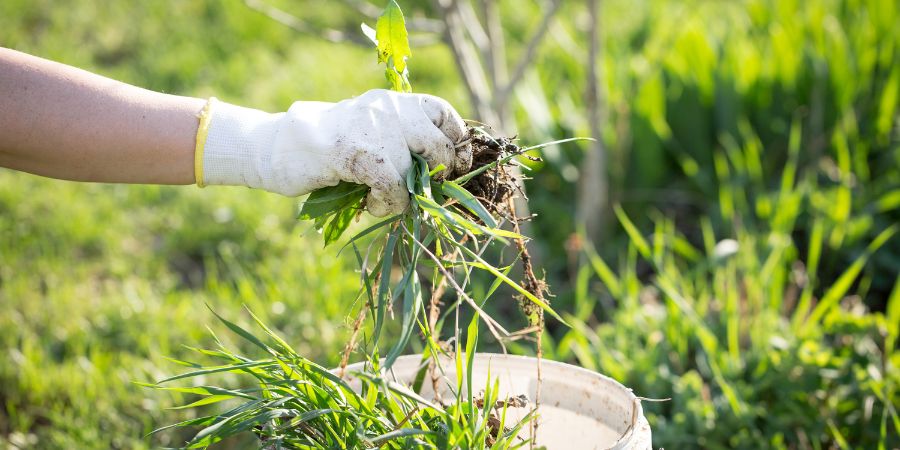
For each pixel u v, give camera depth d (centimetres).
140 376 342
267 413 160
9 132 166
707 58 502
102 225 487
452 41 398
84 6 855
